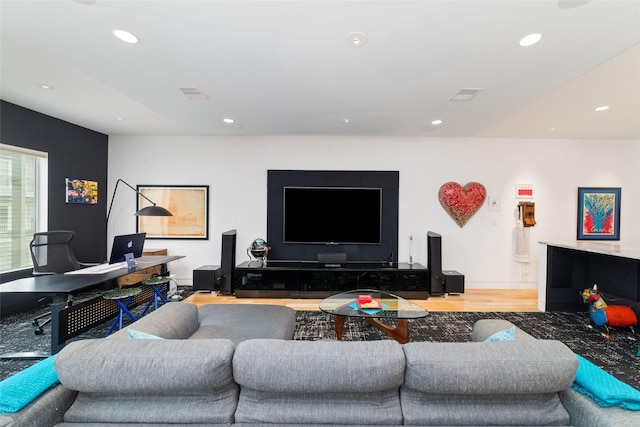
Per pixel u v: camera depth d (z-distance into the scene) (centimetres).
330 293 394
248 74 228
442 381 100
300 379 100
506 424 103
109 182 447
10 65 232
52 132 363
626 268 297
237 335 191
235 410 106
